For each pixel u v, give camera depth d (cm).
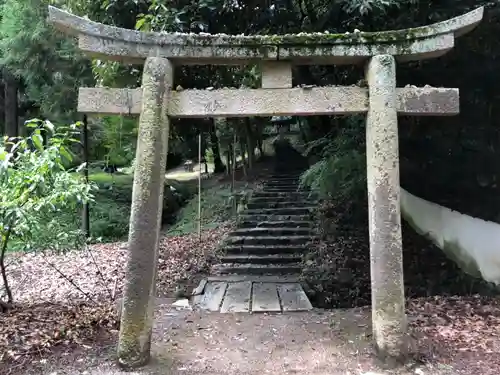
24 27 1117
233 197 1270
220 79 716
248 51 374
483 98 695
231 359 380
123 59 377
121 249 1023
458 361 361
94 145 1577
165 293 672
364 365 357
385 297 358
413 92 378
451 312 486
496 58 639
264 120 1616
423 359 362
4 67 1393
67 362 362
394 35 372
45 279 752
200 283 711
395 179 364
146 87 366
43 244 493
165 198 1433
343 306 687
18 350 377
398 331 356
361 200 868
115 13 608
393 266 359
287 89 379
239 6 598
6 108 1562
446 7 562
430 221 730
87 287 702
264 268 808
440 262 703
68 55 1100
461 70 662
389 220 361
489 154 729
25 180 427
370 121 374
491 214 729
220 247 916
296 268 806
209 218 1239
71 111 1213
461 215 675
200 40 370
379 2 512
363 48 375
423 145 763
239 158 1844
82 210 1172
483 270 631
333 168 776
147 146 360
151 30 536
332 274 756
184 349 405
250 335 446
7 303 521
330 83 725
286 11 624
